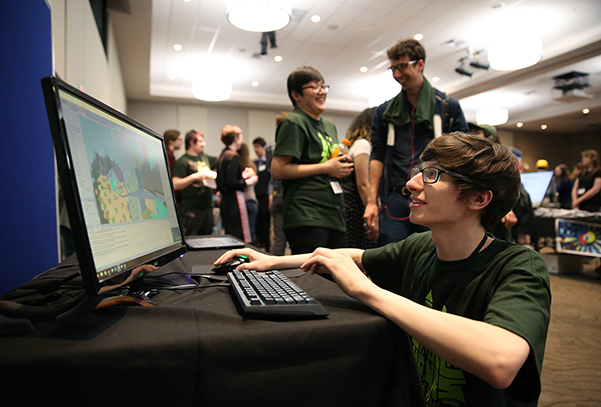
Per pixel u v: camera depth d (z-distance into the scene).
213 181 3.36
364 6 5.34
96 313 0.59
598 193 5.03
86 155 0.58
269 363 0.51
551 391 1.56
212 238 1.80
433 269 0.79
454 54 7.11
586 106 10.11
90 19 3.03
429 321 0.55
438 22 5.84
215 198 5.61
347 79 8.64
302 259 0.98
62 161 0.50
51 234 1.29
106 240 0.59
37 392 0.42
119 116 0.74
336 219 1.79
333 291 0.80
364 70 8.03
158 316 0.58
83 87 2.59
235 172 3.25
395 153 1.88
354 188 2.49
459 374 0.69
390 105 1.92
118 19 4.91
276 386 0.51
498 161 0.69
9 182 0.91
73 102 0.57
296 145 1.72
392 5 5.32
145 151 0.85
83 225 0.51
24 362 0.41
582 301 2.95
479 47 6.75
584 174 5.32
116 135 0.71
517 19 5.77
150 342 0.47
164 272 1.00
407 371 0.60
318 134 1.87
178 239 0.96
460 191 0.69
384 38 6.42
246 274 0.85
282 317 0.58
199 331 0.51
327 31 6.14
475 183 0.68
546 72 7.50
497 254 0.71
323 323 0.56
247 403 0.50
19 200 0.98
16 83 0.98
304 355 0.53
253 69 8.04
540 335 0.54
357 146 2.36
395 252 0.94
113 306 0.63
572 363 1.83
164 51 7.01
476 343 0.51
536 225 4.14
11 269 0.91
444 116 1.76
